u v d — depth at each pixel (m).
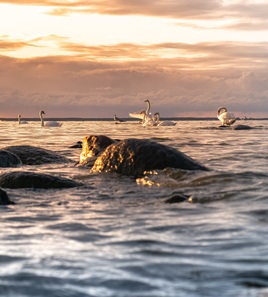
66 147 25.03
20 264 4.93
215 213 7.62
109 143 16.48
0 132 46.12
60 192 10.62
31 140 32.00
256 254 5.17
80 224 7.14
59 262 4.99
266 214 7.37
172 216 7.55
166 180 11.40
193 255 5.20
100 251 5.45
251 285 4.21
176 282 4.31
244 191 9.49
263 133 39.72
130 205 8.87
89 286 4.23
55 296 4.03
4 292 4.12
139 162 12.79
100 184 11.68
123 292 4.08
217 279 4.38
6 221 7.48
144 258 5.12
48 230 6.74
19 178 11.30
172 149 12.98
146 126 66.12
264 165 15.23
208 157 18.17
